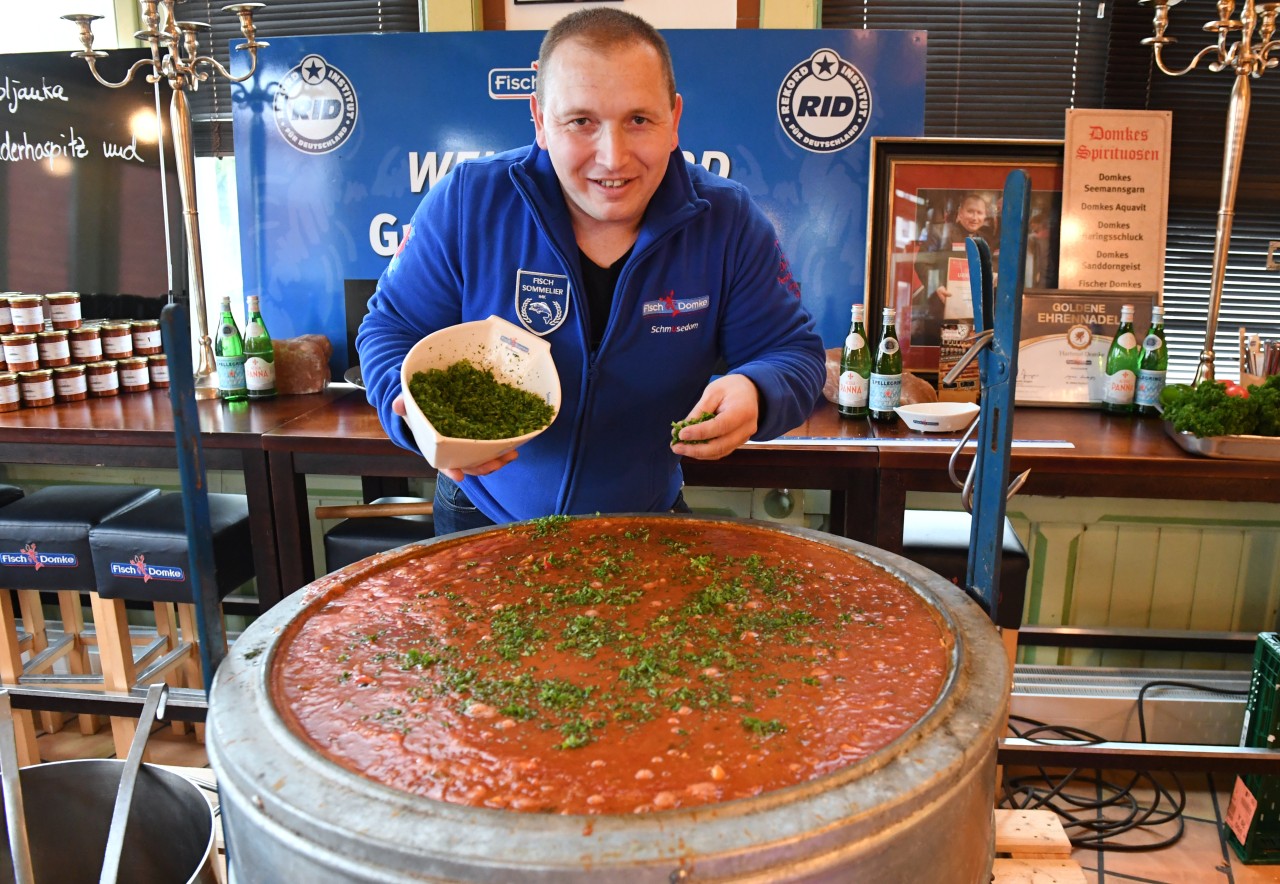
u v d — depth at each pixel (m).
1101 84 3.01
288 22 3.16
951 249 2.65
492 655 1.10
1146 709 2.65
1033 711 2.69
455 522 1.97
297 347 2.77
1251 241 3.01
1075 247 2.64
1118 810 2.46
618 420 1.73
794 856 0.74
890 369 2.49
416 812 0.77
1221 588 2.84
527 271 1.65
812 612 1.21
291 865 0.80
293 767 0.84
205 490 1.20
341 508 2.40
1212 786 2.58
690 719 0.95
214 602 1.23
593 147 1.39
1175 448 2.18
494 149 2.85
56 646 2.87
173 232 2.97
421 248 1.72
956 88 3.03
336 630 1.17
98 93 2.93
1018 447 2.19
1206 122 2.98
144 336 2.87
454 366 1.59
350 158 2.89
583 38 1.35
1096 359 2.62
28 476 3.19
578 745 0.90
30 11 3.17
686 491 2.99
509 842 0.73
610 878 0.71
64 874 1.42
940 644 1.11
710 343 1.77
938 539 2.26
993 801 1.02
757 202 2.82
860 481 2.21
